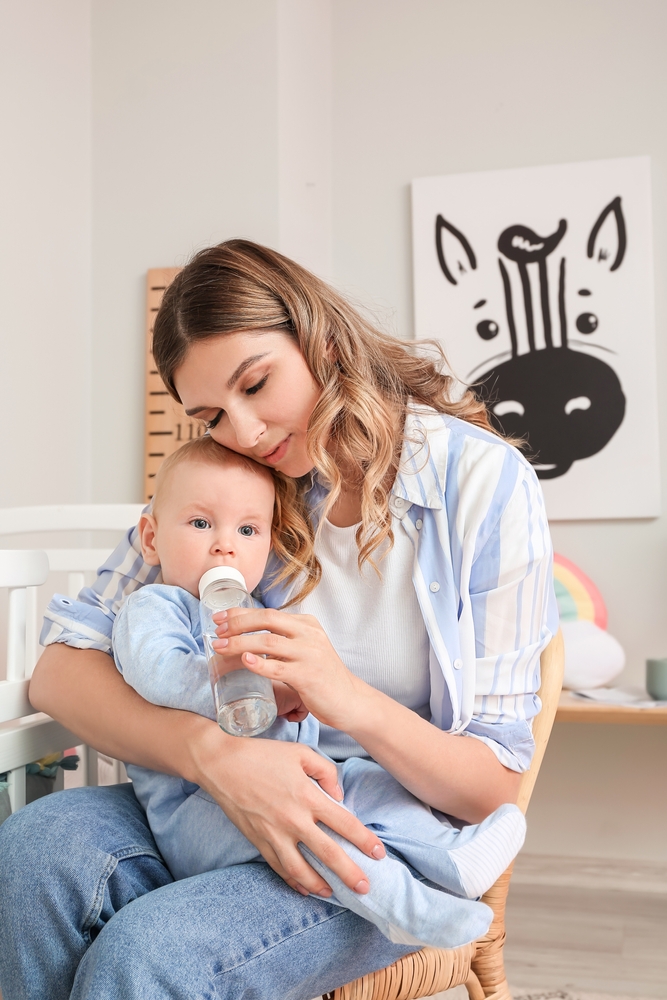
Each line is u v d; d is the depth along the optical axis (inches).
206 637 31.4
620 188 89.2
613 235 89.1
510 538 35.5
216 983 27.1
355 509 38.3
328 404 35.6
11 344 79.6
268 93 88.6
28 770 40.3
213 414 36.5
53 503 85.9
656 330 88.5
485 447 37.3
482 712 35.3
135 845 32.2
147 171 92.1
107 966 26.5
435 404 41.7
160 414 90.3
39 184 84.4
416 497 36.4
